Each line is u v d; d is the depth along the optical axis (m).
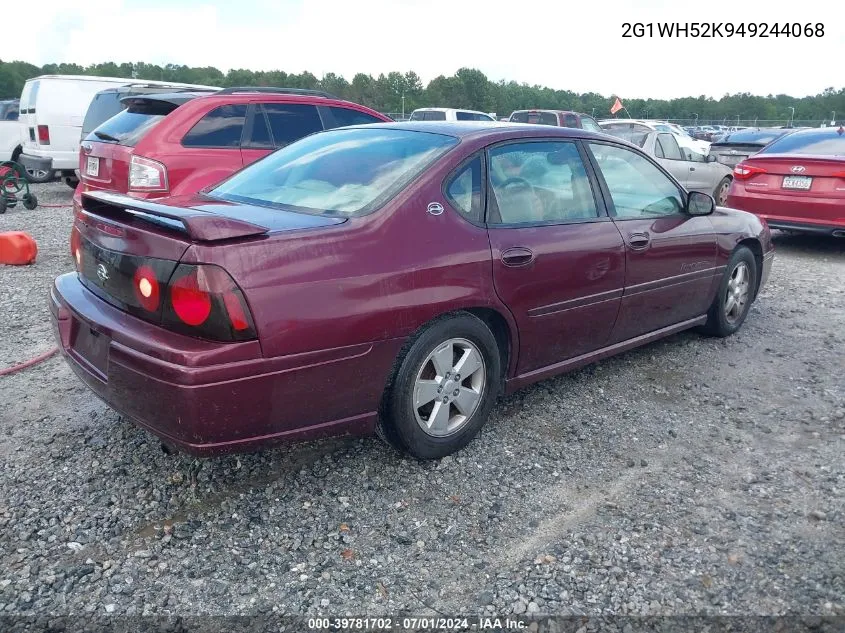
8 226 9.99
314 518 3.12
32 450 3.64
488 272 3.51
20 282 6.86
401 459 3.61
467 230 3.48
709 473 3.54
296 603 2.63
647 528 3.08
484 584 2.74
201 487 3.34
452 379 3.52
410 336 3.29
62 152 12.78
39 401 4.21
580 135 4.29
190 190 6.77
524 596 2.68
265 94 7.36
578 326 4.09
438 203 3.43
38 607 2.59
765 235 5.73
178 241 2.76
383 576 2.78
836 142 8.92
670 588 2.72
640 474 3.53
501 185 3.74
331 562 2.85
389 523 3.10
